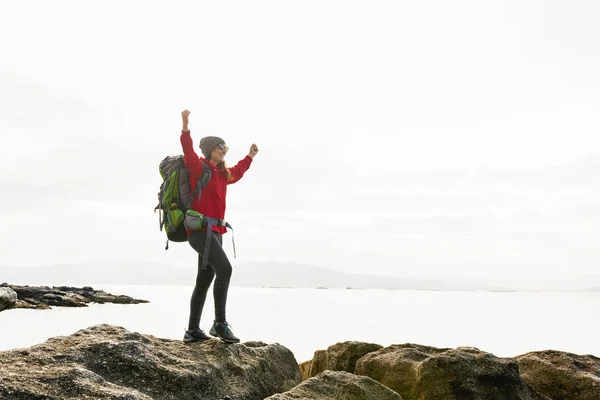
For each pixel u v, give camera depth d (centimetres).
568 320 5434
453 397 620
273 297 11588
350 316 5041
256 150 768
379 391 596
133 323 3394
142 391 527
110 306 5784
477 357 662
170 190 648
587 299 18588
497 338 3194
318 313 5453
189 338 684
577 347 2775
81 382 453
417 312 6209
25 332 2598
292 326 3600
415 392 654
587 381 725
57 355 523
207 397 569
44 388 433
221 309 660
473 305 9244
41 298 5488
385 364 738
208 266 680
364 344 852
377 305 8125
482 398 621
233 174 725
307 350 2241
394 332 3350
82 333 611
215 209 661
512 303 11319
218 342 670
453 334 3362
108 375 527
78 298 6219
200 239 645
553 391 748
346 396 573
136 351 570
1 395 407
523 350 2589
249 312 5281
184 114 627
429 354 759
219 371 613
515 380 650
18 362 491
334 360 854
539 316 6172
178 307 5850
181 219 642
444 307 8012
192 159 634
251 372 647
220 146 679
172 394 542
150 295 11562
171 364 584
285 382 711
